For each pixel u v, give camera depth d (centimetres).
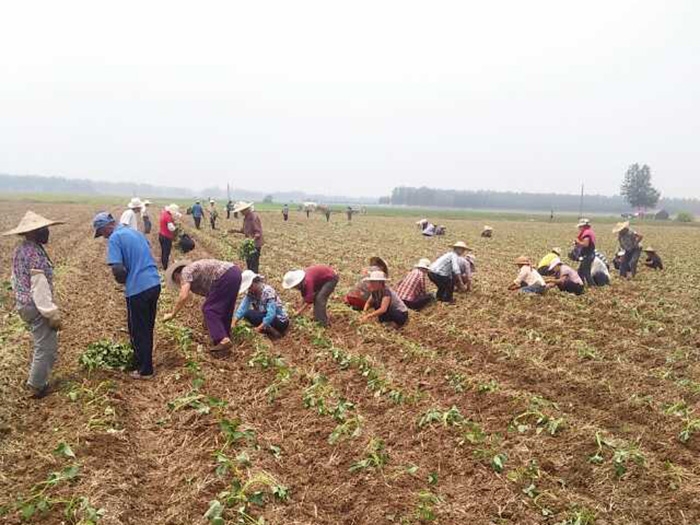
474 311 1416
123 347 897
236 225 4200
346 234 4122
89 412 712
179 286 973
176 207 1770
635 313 1427
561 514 561
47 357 769
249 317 1123
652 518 562
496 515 562
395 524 542
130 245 837
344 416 743
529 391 912
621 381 944
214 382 851
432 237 4153
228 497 551
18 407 743
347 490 597
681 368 1036
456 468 645
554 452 681
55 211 5444
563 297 1574
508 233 5125
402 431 733
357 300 1337
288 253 2588
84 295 1433
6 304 1284
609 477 625
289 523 538
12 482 573
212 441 665
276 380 856
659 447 709
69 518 514
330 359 983
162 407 765
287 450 674
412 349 1040
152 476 604
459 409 809
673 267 2595
